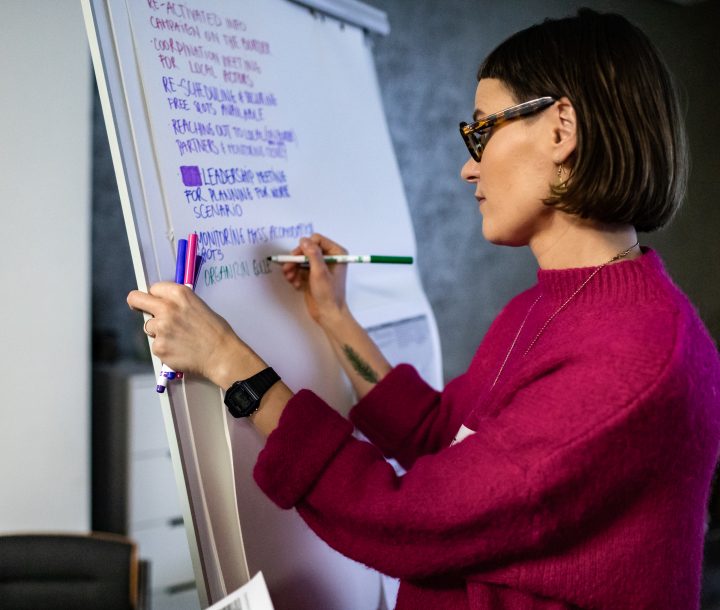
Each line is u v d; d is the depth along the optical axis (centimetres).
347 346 111
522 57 77
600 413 65
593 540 70
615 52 73
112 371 280
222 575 86
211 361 82
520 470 66
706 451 72
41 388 239
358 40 142
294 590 96
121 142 83
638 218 76
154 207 85
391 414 108
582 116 72
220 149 98
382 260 107
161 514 276
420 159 333
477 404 90
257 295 100
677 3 367
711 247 389
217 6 104
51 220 238
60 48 236
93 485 292
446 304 346
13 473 235
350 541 76
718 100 383
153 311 81
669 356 66
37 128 233
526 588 72
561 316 78
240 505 88
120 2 86
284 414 78
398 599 85
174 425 82
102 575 160
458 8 339
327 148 124
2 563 161
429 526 69
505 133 78
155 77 89
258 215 104
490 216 82
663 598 70
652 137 73
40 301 238
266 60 113
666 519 69
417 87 329
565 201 74
